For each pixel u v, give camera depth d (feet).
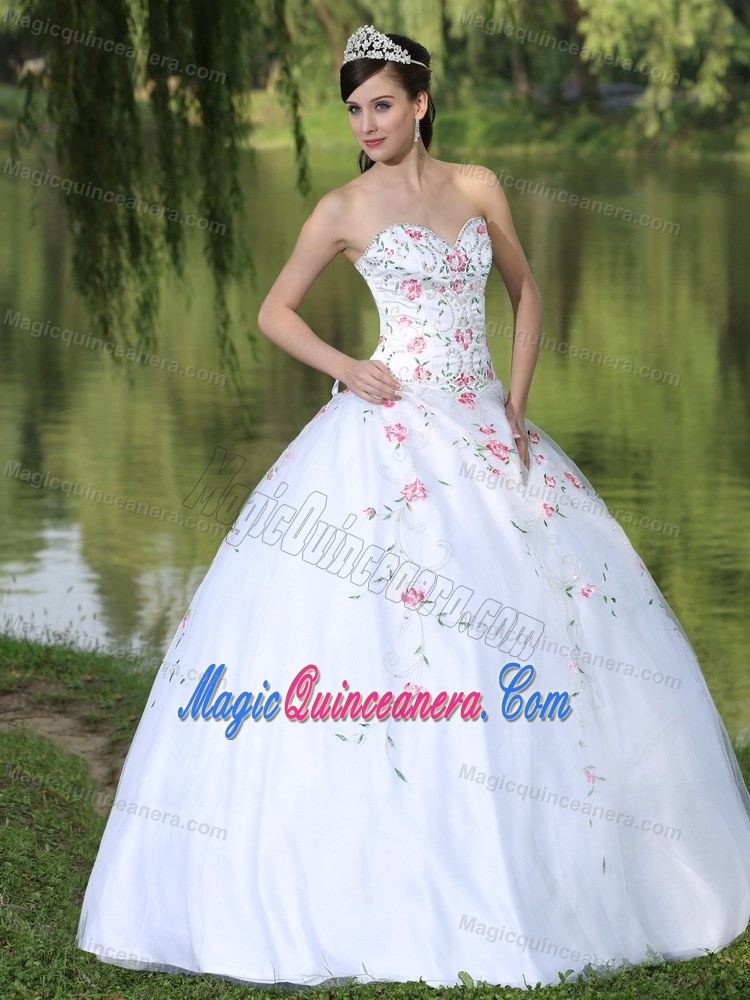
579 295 53.21
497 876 8.96
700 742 10.11
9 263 60.90
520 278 11.36
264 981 9.03
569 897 9.11
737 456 31.53
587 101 108.37
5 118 82.84
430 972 8.90
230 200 23.53
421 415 10.57
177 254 23.52
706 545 25.02
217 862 9.32
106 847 9.97
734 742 15.17
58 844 11.68
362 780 9.20
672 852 9.66
